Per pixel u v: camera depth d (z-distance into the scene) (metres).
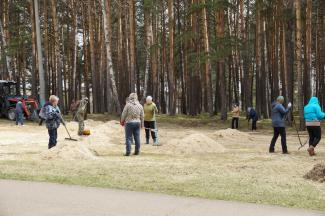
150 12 44.22
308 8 31.80
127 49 44.66
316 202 7.68
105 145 17.33
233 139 20.56
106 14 35.78
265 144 18.42
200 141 15.80
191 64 37.53
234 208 7.19
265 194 8.27
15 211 6.96
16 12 48.03
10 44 41.97
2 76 49.94
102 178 9.89
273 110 14.99
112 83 35.72
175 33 44.75
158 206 7.31
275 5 36.62
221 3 32.56
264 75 38.41
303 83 43.81
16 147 16.75
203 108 52.09
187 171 10.90
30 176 10.16
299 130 26.52
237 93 50.06
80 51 56.62
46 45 42.62
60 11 49.66
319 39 43.41
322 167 9.92
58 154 13.39
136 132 14.53
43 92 32.78
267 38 39.50
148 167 11.52
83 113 21.03
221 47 33.31
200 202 7.61
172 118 35.59
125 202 7.60
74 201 7.66
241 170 11.09
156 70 47.19
